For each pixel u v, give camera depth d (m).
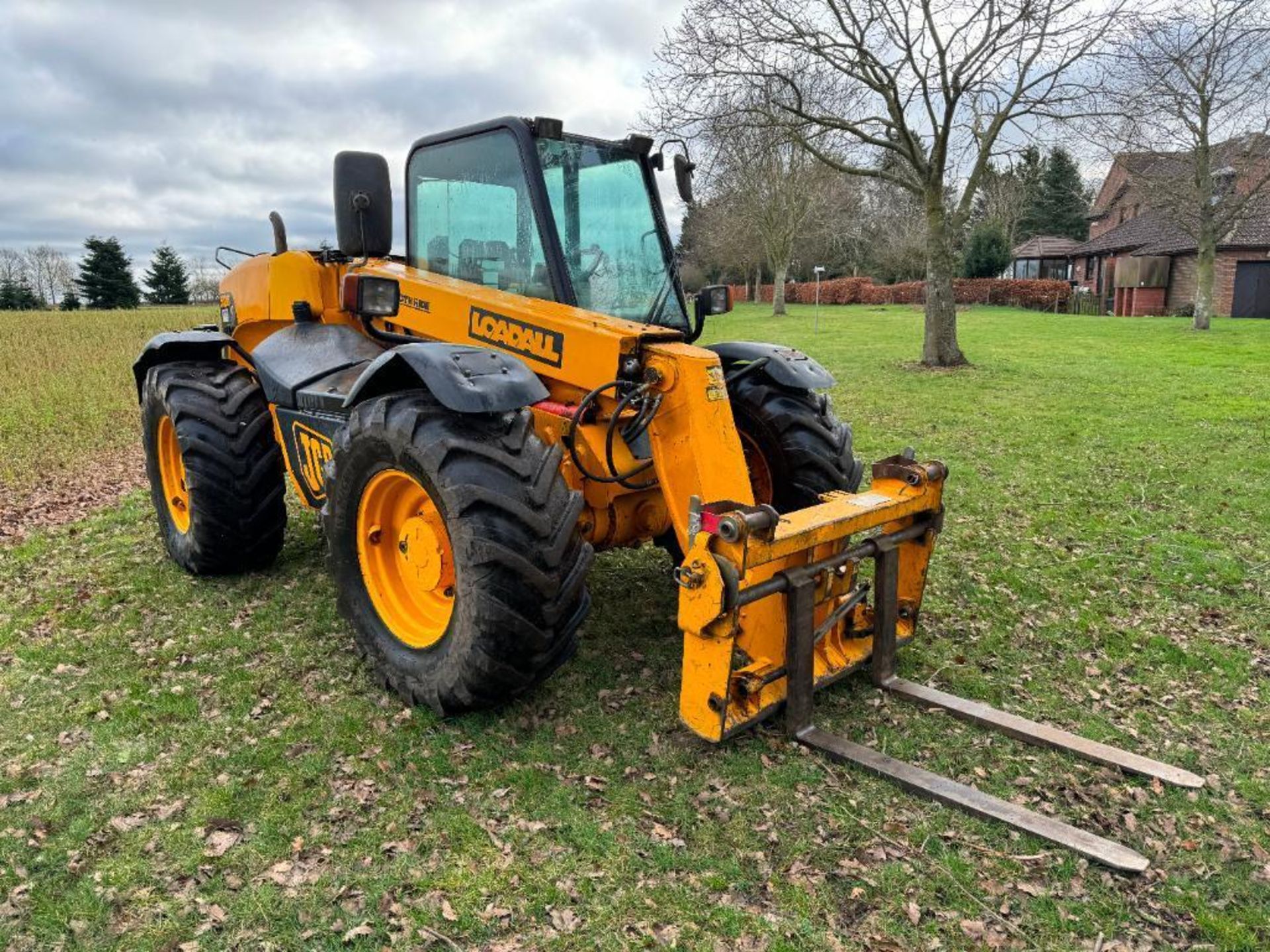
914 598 3.67
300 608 4.39
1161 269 29.52
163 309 36.56
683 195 4.07
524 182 3.57
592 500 3.51
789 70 12.77
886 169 15.01
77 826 2.70
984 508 6.21
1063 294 33.25
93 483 7.74
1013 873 2.50
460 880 2.46
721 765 2.98
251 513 4.60
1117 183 39.16
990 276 39.19
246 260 5.19
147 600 4.55
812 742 3.05
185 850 2.59
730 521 2.66
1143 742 3.23
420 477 3.11
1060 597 4.61
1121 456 7.73
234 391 4.70
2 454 9.02
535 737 3.15
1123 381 12.04
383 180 4.17
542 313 3.42
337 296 4.59
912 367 14.08
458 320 3.72
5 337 20.61
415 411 3.10
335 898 2.40
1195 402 10.27
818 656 3.41
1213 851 2.62
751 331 23.09
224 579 4.85
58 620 4.28
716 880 2.46
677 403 3.11
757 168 22.33
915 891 2.43
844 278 41.66
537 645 2.98
